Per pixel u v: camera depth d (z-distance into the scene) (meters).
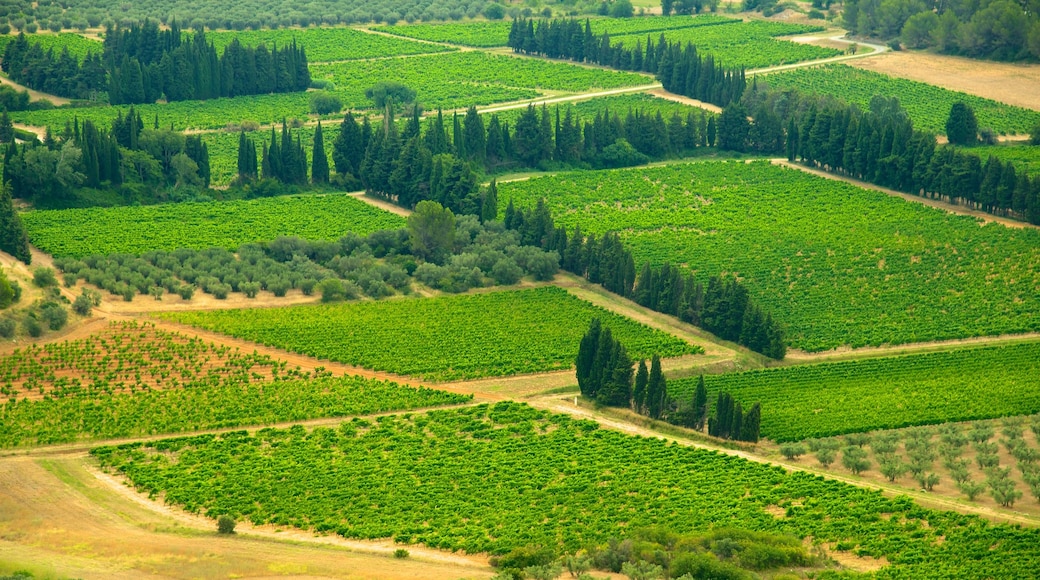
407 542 191.50
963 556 185.00
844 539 192.25
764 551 179.12
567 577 176.88
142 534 190.25
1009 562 182.00
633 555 178.75
